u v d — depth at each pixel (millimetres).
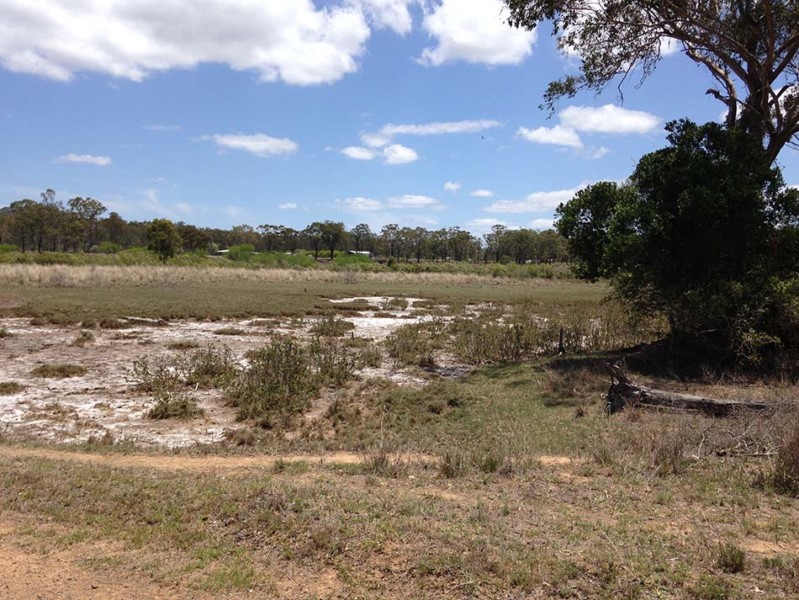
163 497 5676
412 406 11695
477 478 6676
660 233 14047
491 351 17562
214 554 4652
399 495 5789
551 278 64312
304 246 120625
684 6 14867
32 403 11445
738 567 4266
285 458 8141
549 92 17469
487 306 32344
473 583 4070
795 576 4152
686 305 13680
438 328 22297
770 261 13992
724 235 13773
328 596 4090
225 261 63500
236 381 12727
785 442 6840
